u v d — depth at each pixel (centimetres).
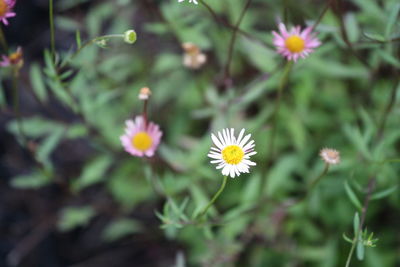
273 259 43
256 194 40
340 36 37
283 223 42
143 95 33
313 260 42
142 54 48
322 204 42
